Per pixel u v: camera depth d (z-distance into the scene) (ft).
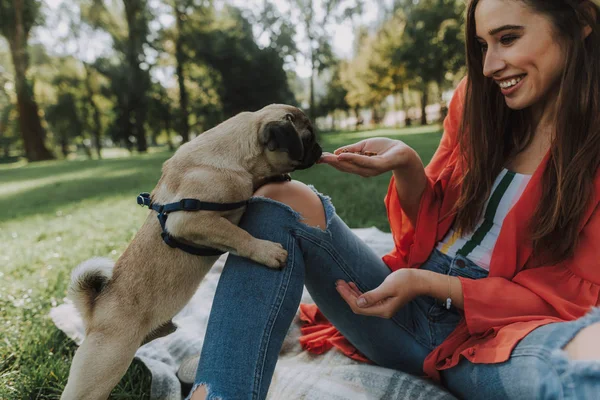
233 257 6.17
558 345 4.27
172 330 7.95
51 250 17.47
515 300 5.51
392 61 123.34
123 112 126.21
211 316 5.66
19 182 51.42
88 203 29.17
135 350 7.36
